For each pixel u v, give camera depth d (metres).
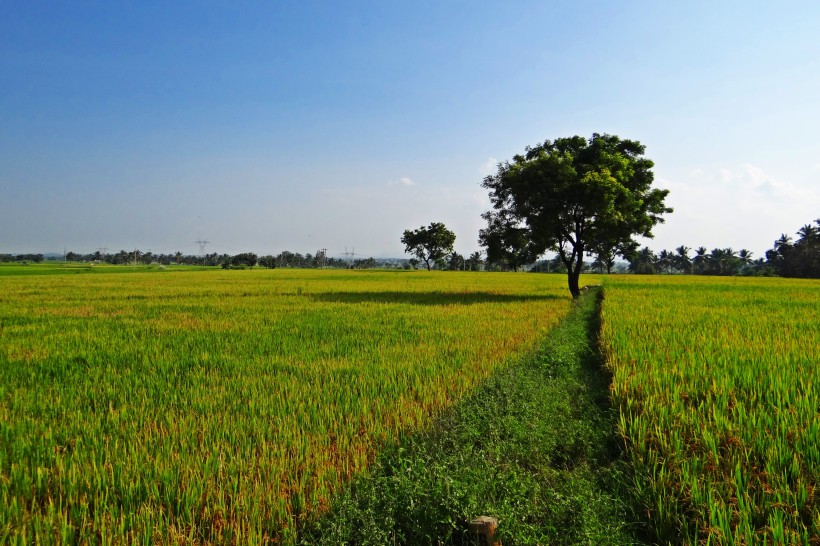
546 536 4.06
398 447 5.81
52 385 8.53
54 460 5.26
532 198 28.25
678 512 4.46
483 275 78.75
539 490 4.90
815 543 3.79
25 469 4.91
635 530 4.40
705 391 7.48
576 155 30.28
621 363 9.62
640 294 28.23
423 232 119.31
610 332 13.13
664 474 4.94
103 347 12.04
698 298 25.17
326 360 10.53
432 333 14.24
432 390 8.15
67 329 15.30
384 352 11.35
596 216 28.14
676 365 8.87
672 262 132.38
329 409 7.02
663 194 31.11
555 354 11.15
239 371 9.52
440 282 51.47
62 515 4.17
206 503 4.43
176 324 16.52
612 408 7.35
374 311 20.48
